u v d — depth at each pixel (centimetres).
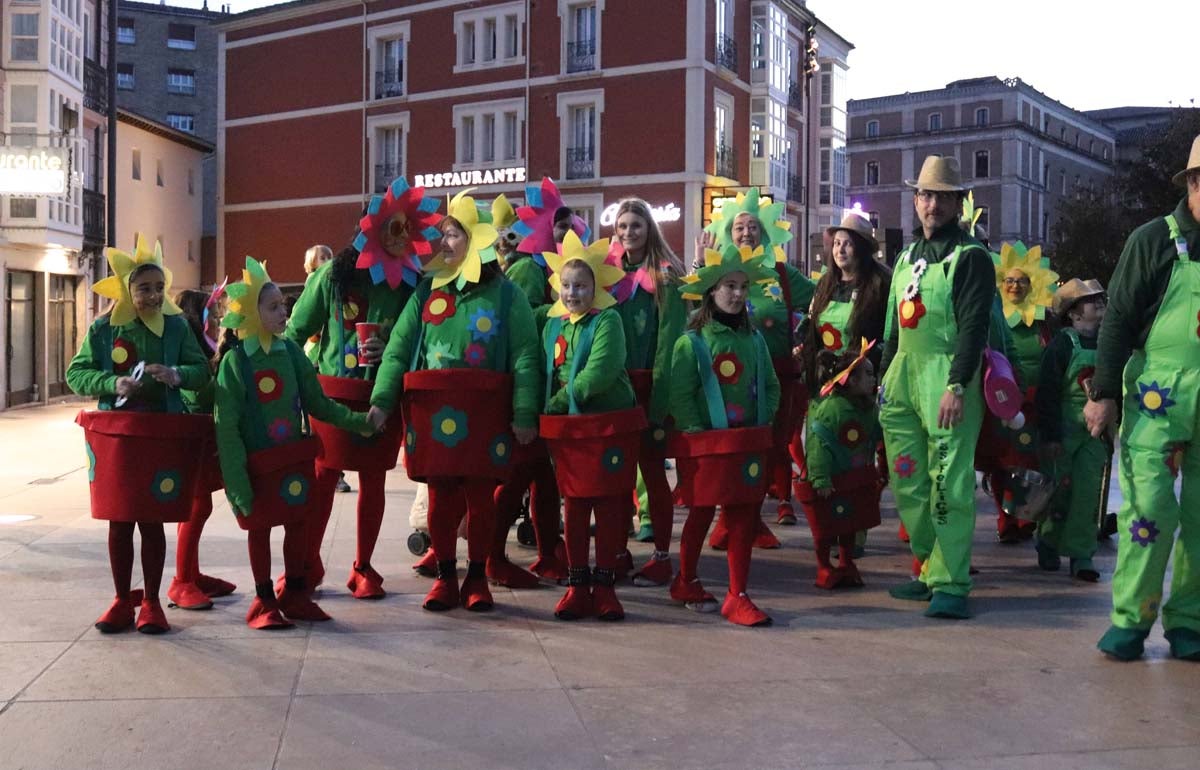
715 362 546
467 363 555
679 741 380
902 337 582
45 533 782
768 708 414
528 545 766
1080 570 661
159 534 522
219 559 690
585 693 431
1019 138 6888
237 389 516
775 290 732
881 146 7281
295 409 534
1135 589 481
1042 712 411
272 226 3800
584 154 3194
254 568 531
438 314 561
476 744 377
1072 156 7619
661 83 3067
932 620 553
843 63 4106
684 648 496
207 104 6638
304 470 533
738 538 548
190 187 3662
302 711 409
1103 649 487
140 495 508
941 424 551
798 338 759
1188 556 484
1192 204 480
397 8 3509
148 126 3312
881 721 401
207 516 583
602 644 502
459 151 3403
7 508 908
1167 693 435
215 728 391
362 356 582
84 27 2502
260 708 412
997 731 391
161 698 422
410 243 570
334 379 589
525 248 673
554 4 3206
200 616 553
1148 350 488
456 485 570
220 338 535
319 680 445
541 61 3234
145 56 6500
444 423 551
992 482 781
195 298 618
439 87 3431
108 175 2041
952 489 559
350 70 3619
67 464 1270
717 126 3177
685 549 572
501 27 3316
